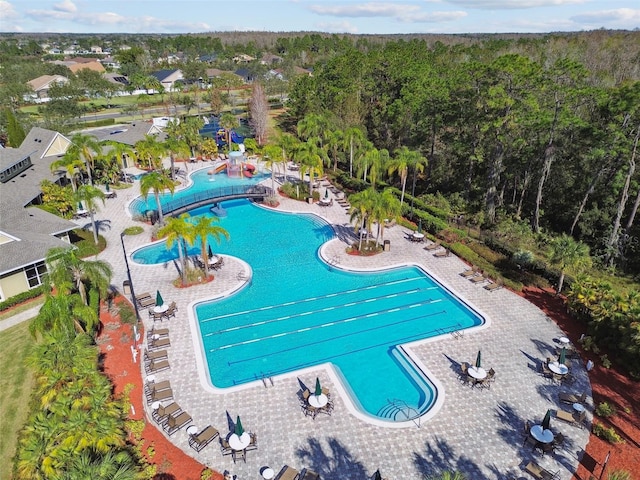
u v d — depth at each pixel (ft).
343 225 155.02
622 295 94.12
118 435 62.75
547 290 113.91
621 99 128.47
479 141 174.60
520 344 91.50
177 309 102.78
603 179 150.00
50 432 58.44
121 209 168.04
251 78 548.31
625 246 139.54
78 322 87.66
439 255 130.82
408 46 403.95
